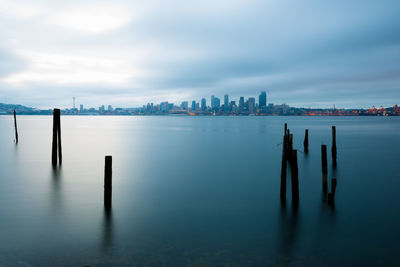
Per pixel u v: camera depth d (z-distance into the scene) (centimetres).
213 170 2334
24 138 5066
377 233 1107
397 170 2328
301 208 1378
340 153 3328
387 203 1468
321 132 7250
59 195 1577
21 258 897
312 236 1076
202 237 1055
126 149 3731
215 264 870
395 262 900
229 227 1151
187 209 1362
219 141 4856
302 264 880
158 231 1108
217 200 1507
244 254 934
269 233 1095
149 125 12025
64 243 1002
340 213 1314
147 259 897
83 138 5419
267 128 9456
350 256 933
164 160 2848
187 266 858
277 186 1806
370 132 7162
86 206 1394
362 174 2178
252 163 2683
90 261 883
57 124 2447
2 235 1062
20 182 1866
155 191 1689
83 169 2317
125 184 1855
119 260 889
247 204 1437
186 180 1967
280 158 2975
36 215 1267
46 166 2434
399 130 7988
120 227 1141
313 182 1909
